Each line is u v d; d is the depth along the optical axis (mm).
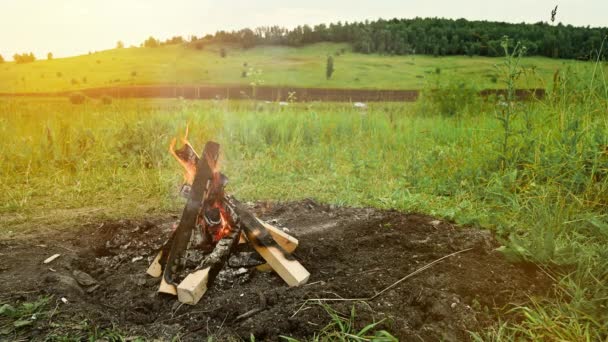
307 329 2461
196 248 3252
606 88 5020
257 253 3301
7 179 5598
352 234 3824
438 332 2422
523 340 2400
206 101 10539
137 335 2457
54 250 3502
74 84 136875
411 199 4723
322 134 9000
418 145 7957
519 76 5320
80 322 2490
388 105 14727
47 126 6961
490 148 5797
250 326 2490
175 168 6402
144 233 3902
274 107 10703
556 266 3062
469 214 4141
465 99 13609
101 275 3270
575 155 4500
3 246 3553
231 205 3197
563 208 3924
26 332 2375
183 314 2709
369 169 6430
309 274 3051
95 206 4758
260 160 6887
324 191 5359
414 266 3143
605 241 3416
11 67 187750
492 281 2904
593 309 2541
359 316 2527
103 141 7047
